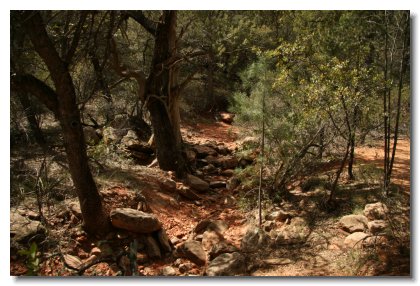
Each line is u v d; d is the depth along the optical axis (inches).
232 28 711.1
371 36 353.4
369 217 265.1
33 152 348.2
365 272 220.5
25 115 367.9
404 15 290.4
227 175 429.4
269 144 328.8
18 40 265.6
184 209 340.2
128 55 550.6
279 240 267.1
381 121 334.3
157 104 406.0
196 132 634.2
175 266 258.4
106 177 334.6
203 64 670.5
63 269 235.6
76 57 335.9
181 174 406.6
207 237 285.3
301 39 347.9
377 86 288.4
